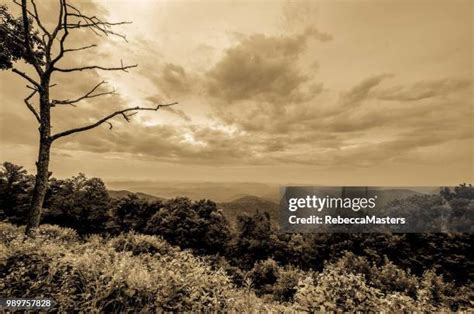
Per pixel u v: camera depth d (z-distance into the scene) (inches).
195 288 209.3
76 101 441.7
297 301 210.7
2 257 219.1
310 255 1135.6
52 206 1298.0
